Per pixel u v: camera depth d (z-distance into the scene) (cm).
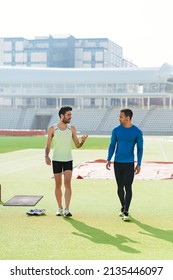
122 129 879
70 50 13350
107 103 11000
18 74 9381
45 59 13488
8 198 1096
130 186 868
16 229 766
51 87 9344
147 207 992
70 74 9288
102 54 13338
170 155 2733
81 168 1758
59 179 891
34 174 1642
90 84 9219
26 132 6838
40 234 732
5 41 13738
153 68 9012
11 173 1678
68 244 671
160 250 641
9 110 9381
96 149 3319
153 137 6819
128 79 8994
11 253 622
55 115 9212
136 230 767
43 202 1046
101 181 1415
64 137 883
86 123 8925
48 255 614
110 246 661
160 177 1510
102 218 866
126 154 875
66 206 881
